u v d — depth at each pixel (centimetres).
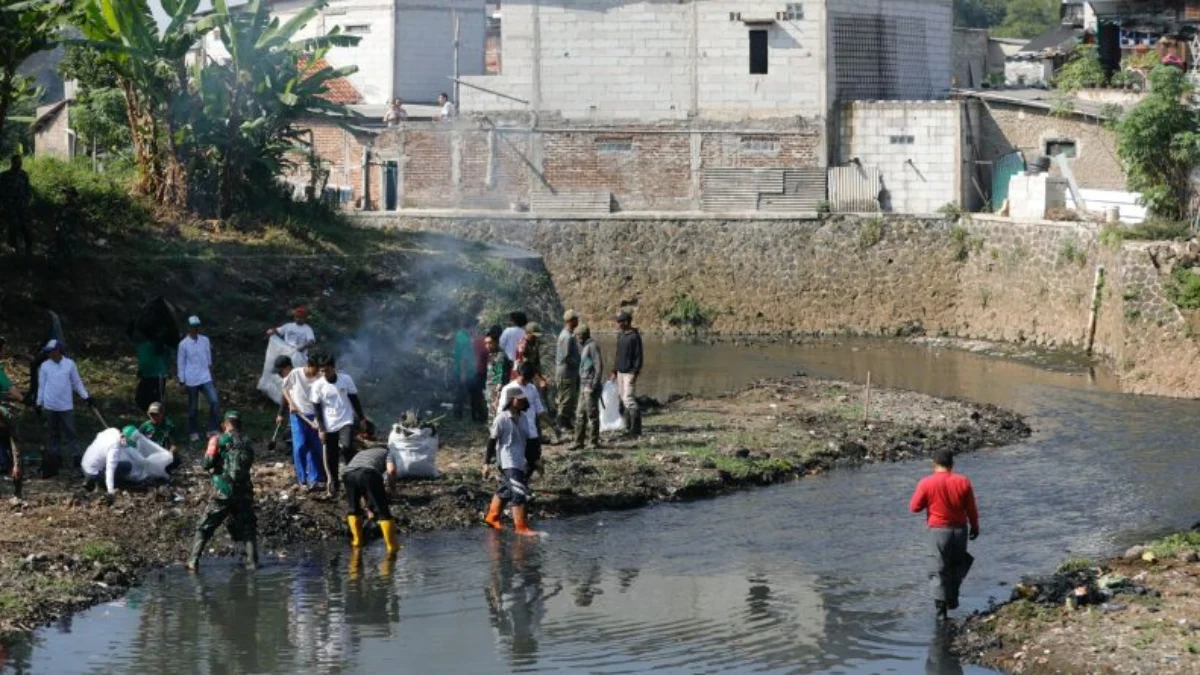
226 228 3562
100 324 3028
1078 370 4312
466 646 1905
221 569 2183
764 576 2202
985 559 2308
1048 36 7350
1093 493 2747
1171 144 4547
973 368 4366
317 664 1838
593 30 5384
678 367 4356
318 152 5909
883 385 4025
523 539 2361
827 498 2658
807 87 5325
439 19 6612
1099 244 4516
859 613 2041
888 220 5153
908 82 5653
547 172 5444
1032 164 5250
